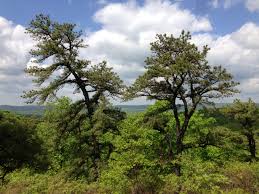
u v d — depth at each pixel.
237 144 32.41
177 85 25.62
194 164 23.33
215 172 24.42
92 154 29.44
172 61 25.78
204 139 27.19
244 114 40.91
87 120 31.00
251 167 24.86
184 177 22.78
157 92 26.20
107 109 29.73
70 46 29.05
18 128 26.48
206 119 33.94
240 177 23.39
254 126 41.69
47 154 29.61
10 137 25.98
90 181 28.06
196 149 33.00
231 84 25.06
